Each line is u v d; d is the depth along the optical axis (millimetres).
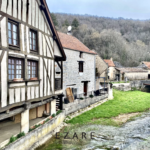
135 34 85438
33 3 7758
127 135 9688
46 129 8766
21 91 7027
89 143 8531
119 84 31016
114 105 16828
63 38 16844
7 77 6172
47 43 9141
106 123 11625
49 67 9391
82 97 16344
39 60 8312
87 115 13164
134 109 15469
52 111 10359
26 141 7023
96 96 17859
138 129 10688
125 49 62312
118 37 66500
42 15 8578
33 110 10336
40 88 8484
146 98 20859
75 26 65000
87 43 59812
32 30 7852
